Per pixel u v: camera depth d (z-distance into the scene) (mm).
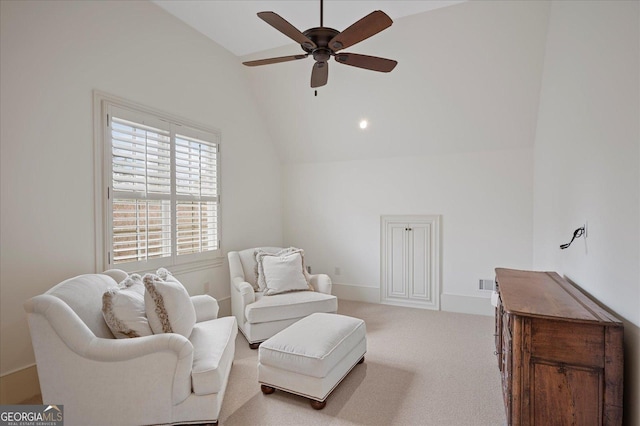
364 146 4555
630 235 1438
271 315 3129
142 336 1900
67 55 2428
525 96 3453
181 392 1814
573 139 2215
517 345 1573
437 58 3418
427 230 4355
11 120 2131
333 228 4945
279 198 5219
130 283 2180
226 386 2324
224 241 4020
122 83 2811
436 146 4207
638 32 1364
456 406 2152
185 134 3438
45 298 1709
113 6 2732
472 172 4109
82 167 2529
